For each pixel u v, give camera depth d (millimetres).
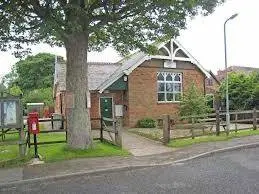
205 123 18219
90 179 10062
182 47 26359
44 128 24438
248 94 26406
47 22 11984
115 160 12383
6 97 12148
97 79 25656
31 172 10617
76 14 12516
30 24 12812
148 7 12969
